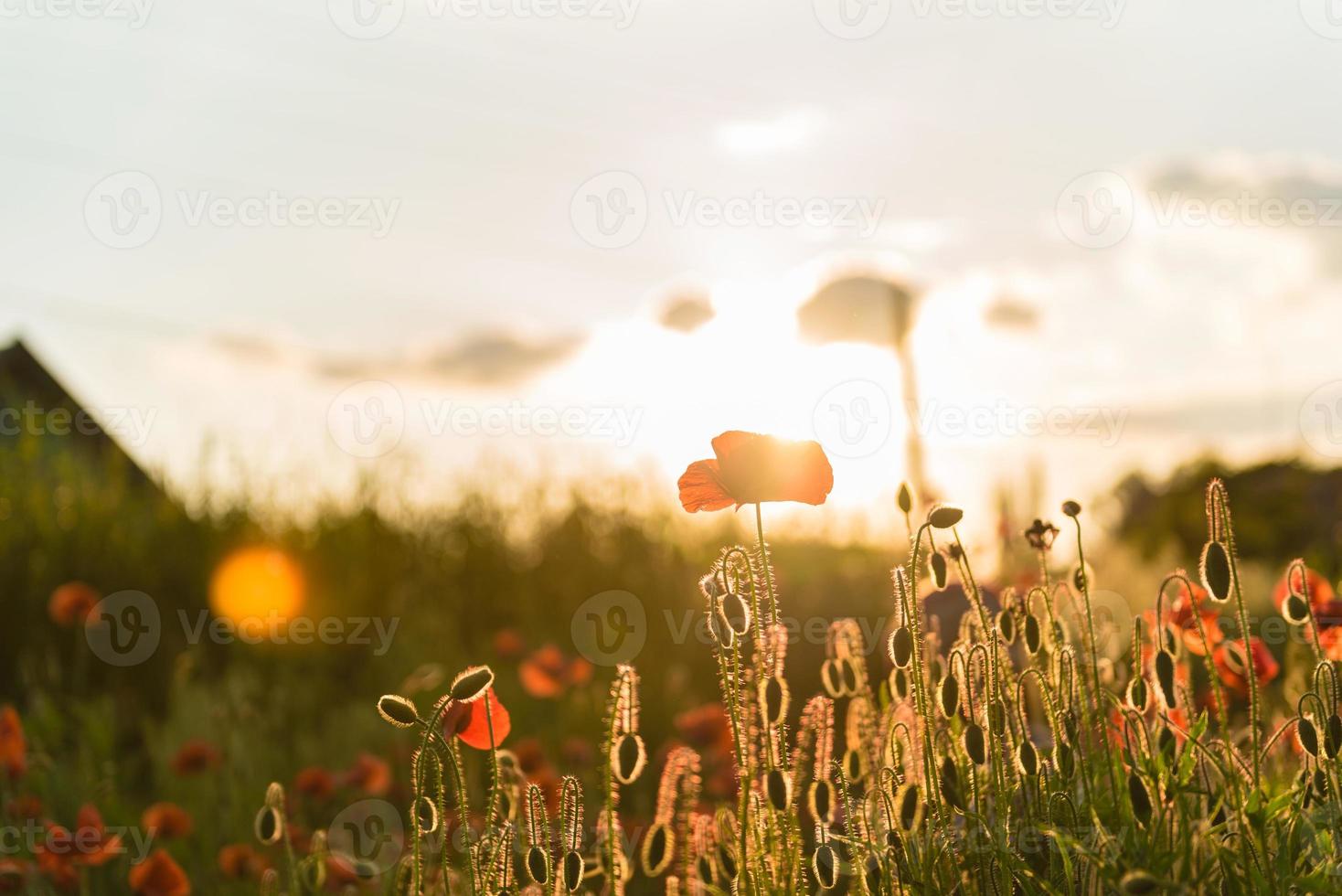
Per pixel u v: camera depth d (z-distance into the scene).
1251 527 13.73
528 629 8.02
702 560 8.96
